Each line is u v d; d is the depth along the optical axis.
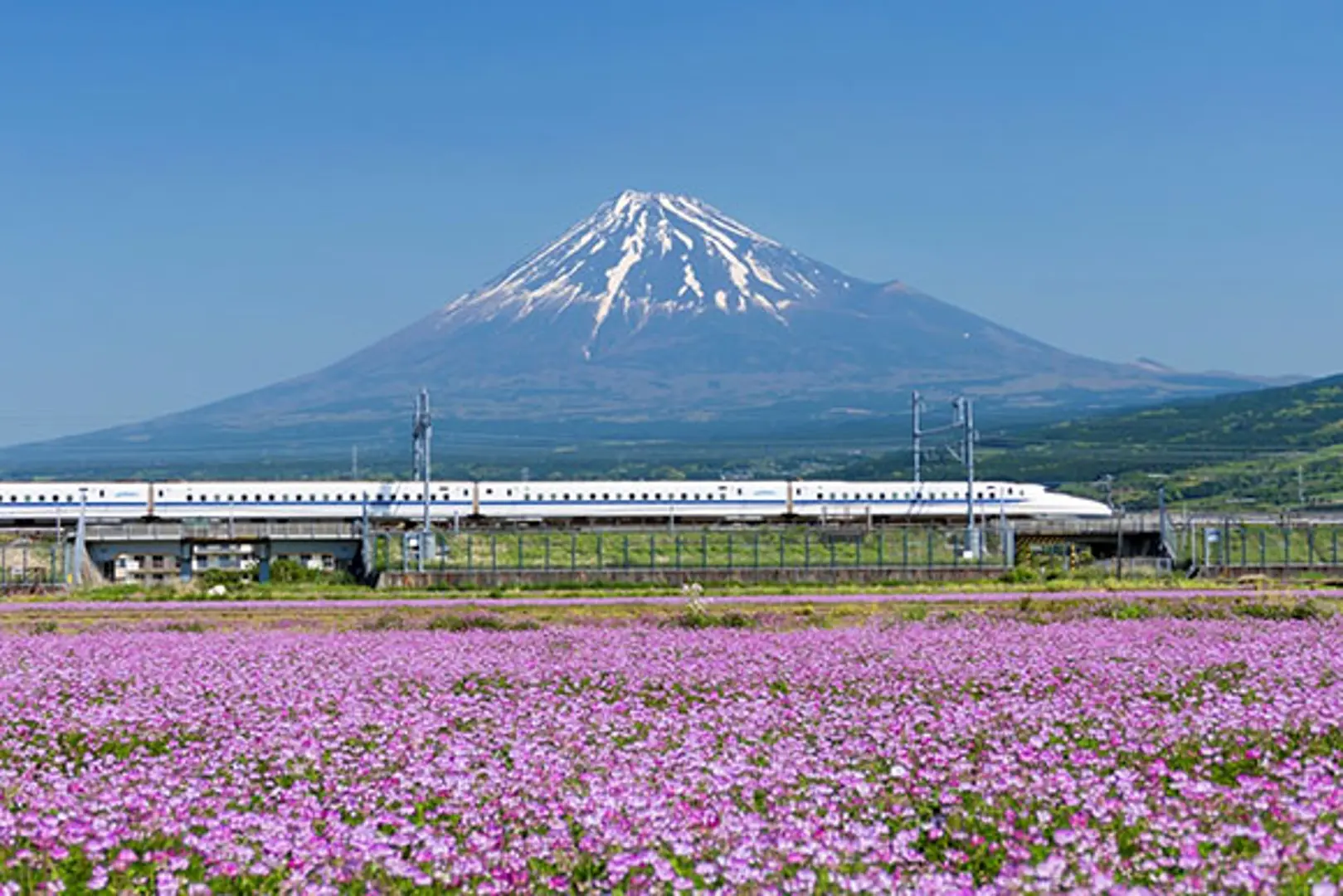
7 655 49.28
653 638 53.97
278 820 24.11
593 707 36.25
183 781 28.03
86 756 30.98
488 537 116.94
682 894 20.12
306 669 44.00
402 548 109.81
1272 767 27.42
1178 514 138.50
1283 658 44.06
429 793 26.48
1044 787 25.20
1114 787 25.56
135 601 88.81
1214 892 19.38
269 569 122.38
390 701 37.56
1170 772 26.80
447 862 21.77
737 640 52.06
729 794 25.62
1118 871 20.69
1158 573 102.25
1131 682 38.84
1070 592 86.62
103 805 25.27
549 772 27.27
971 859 22.28
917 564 104.25
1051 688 38.03
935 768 27.59
